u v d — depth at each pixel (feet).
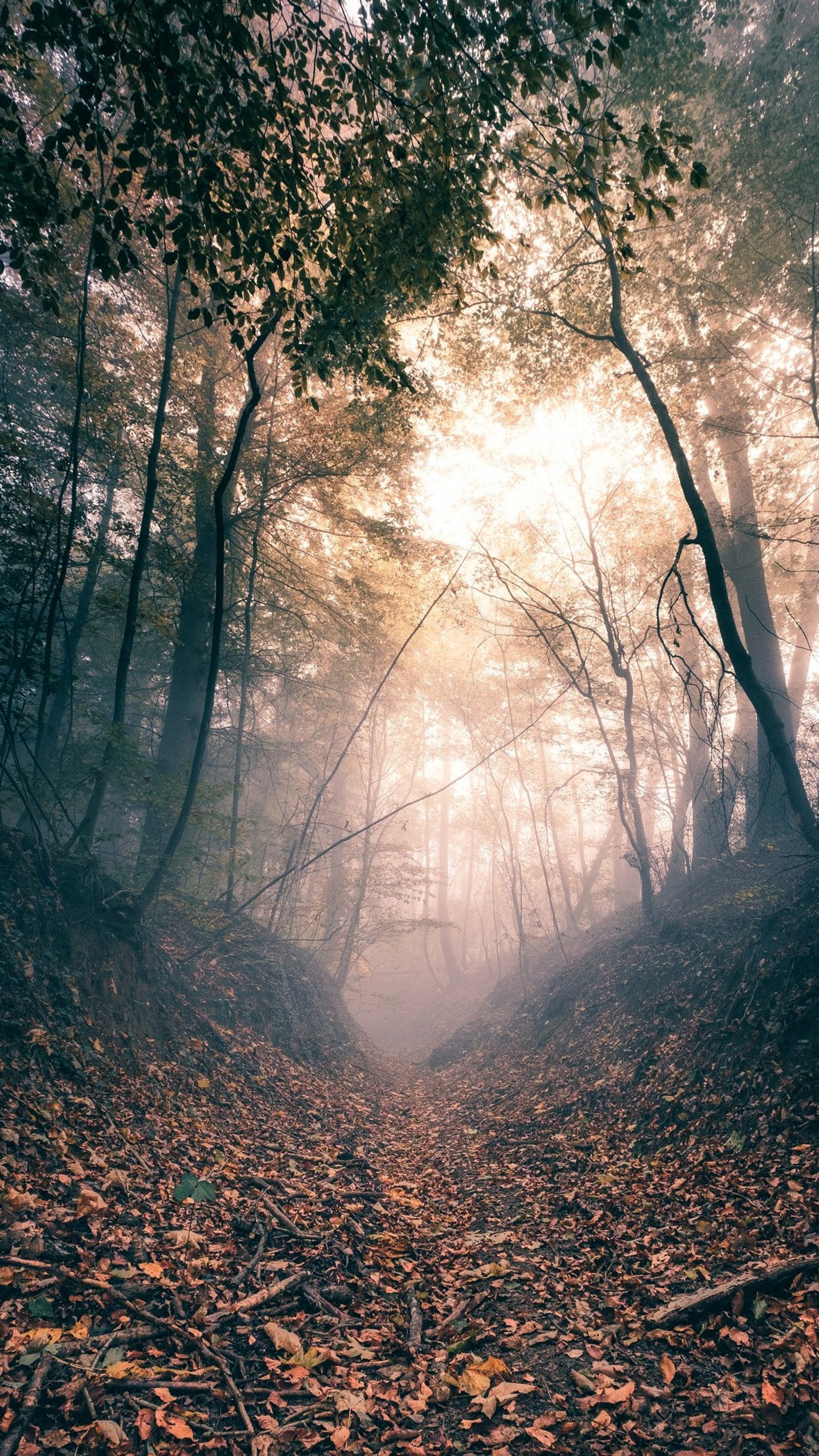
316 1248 17.16
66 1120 18.67
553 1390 11.61
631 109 35.47
